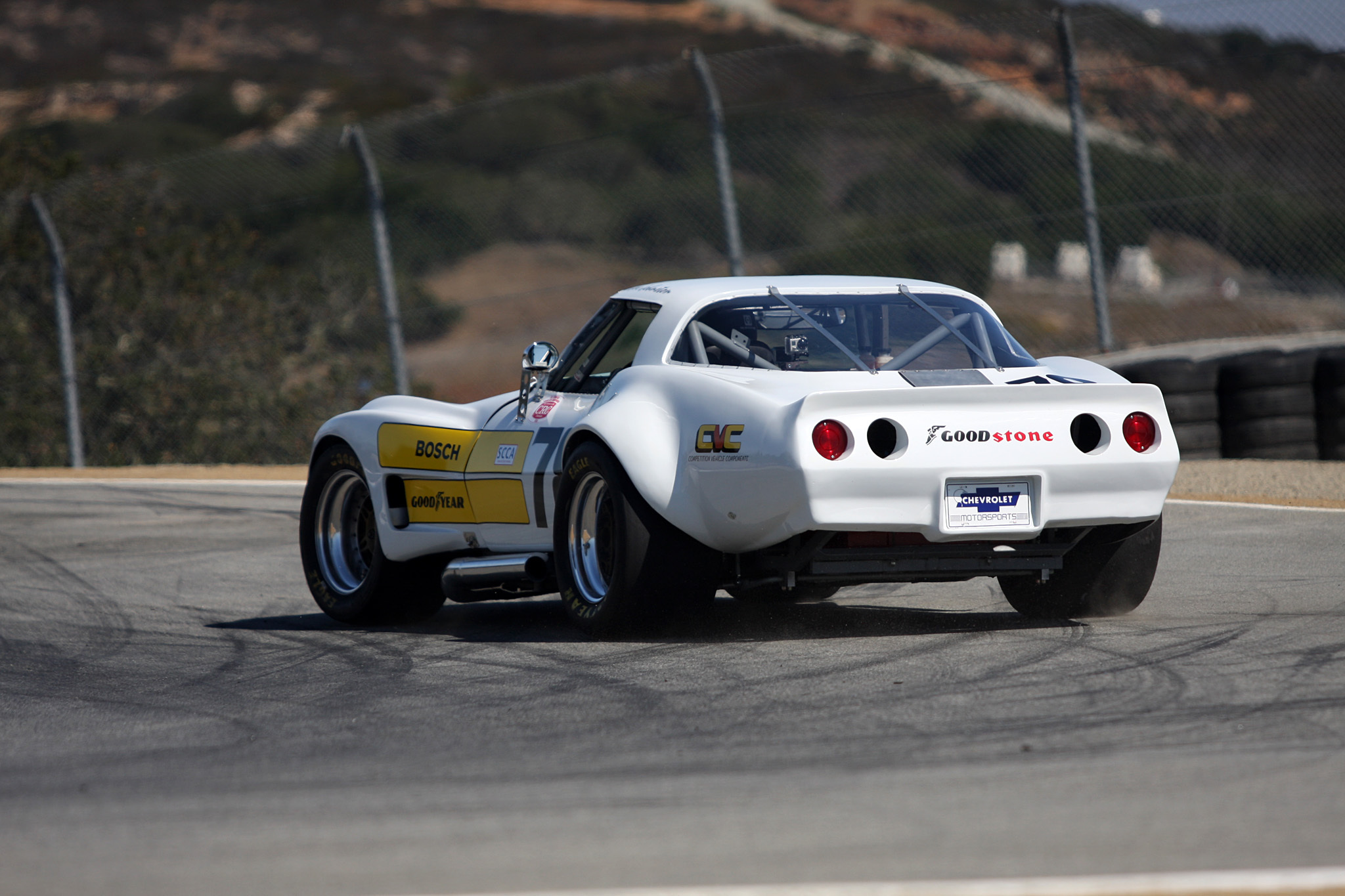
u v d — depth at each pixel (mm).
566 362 25625
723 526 21359
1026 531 20891
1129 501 21266
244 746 17031
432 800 14039
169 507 47812
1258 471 43875
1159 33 62062
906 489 20391
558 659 21516
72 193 76062
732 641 22328
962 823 12555
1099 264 55438
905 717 16781
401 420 26859
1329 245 64312
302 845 12586
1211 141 68375
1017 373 22406
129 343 73375
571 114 188250
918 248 101438
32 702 20594
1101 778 13883
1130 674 18719
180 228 78625
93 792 14961
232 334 75000
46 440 71312
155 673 22609
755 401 21078
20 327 72875
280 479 54562
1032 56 186250
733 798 13625
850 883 10961
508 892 11047
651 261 140500
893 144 140750
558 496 23422
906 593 27969
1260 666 19000
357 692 20109
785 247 127500
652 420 22281
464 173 157125
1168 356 57000
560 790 14188
